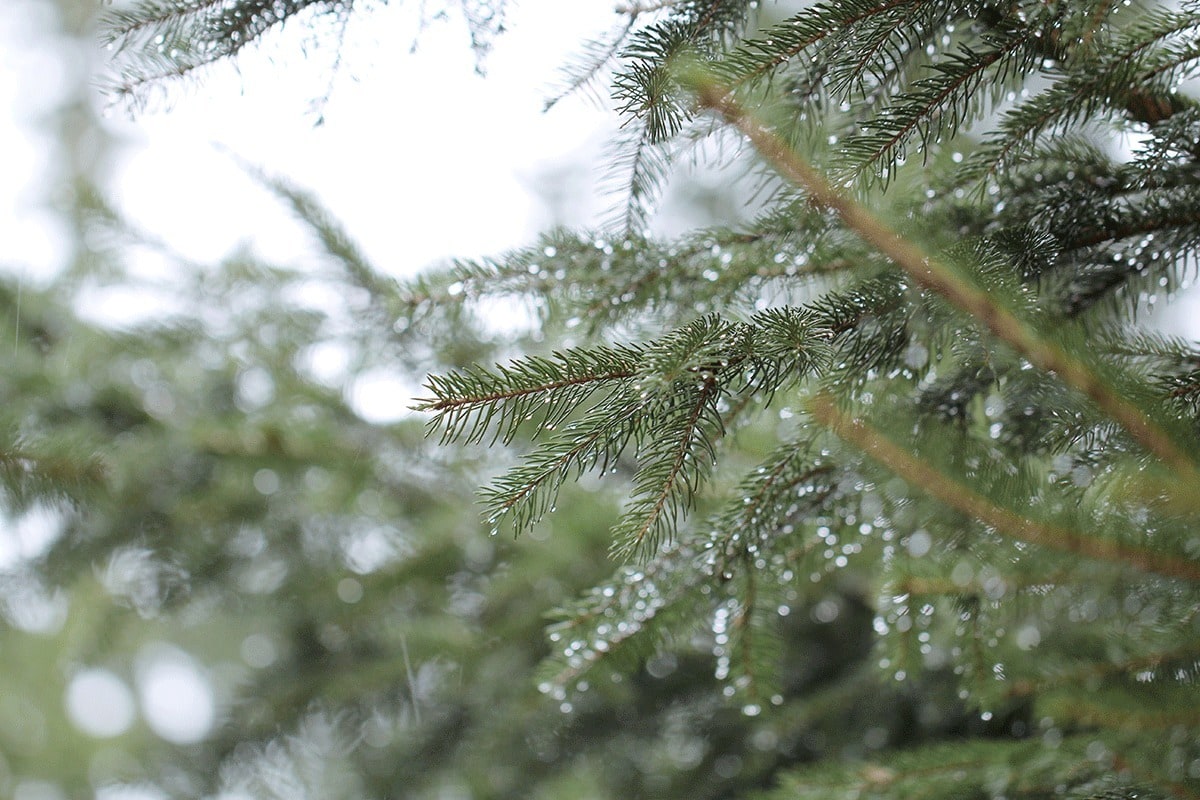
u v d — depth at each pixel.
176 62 1.23
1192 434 1.18
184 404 1.78
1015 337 1.20
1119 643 1.28
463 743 1.77
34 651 2.77
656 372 1.16
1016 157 1.23
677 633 1.33
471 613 1.85
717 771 1.73
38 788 2.88
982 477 1.21
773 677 1.33
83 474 1.52
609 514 1.69
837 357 1.22
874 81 1.24
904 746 1.60
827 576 1.59
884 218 1.22
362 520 1.88
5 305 1.79
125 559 1.73
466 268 1.33
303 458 1.80
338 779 1.81
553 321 1.34
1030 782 1.29
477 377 1.18
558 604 1.74
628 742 1.79
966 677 1.33
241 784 1.75
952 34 1.23
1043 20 1.19
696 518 1.42
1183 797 1.23
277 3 1.22
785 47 1.19
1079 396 1.20
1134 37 1.21
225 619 2.02
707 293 1.29
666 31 1.20
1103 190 1.23
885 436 1.22
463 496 1.87
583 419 1.19
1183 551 1.19
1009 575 1.24
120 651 2.03
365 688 1.79
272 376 1.82
